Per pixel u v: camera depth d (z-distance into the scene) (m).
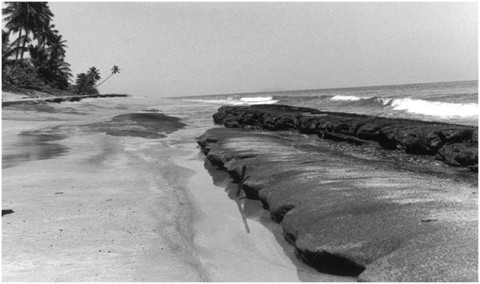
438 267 3.72
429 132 10.78
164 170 10.99
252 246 5.60
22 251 5.15
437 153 10.23
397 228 4.72
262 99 75.81
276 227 6.36
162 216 6.77
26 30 56.44
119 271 4.57
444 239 4.20
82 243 5.45
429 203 5.53
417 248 4.11
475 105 24.14
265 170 8.46
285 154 9.96
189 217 6.82
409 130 11.55
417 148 11.00
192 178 10.06
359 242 4.61
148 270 4.61
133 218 6.61
